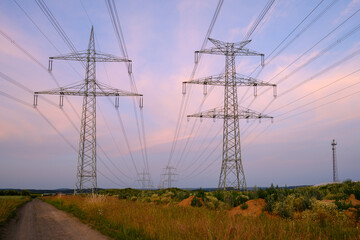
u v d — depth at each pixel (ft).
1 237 45.47
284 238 31.17
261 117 153.17
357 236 32.96
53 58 145.69
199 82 148.25
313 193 73.77
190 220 45.62
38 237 45.47
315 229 35.45
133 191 303.27
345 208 51.70
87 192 157.58
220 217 46.70
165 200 116.37
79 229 51.85
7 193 416.46
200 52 143.74
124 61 160.04
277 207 60.75
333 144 305.32
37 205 140.97
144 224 45.60
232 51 151.74
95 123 163.53
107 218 60.13
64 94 156.04
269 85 150.10
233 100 150.10
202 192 103.35
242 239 31.35
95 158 162.30
